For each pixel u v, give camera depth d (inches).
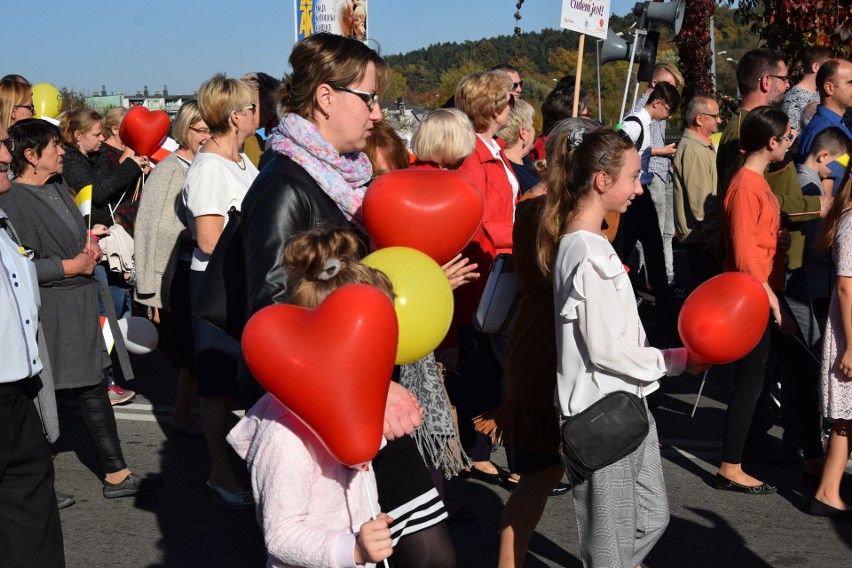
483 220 190.1
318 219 117.9
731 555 170.1
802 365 197.9
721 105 519.8
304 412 87.2
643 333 126.3
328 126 123.1
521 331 139.3
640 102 360.8
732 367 305.9
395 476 109.3
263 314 87.8
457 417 201.0
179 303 221.8
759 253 186.4
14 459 139.4
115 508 192.7
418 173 125.4
